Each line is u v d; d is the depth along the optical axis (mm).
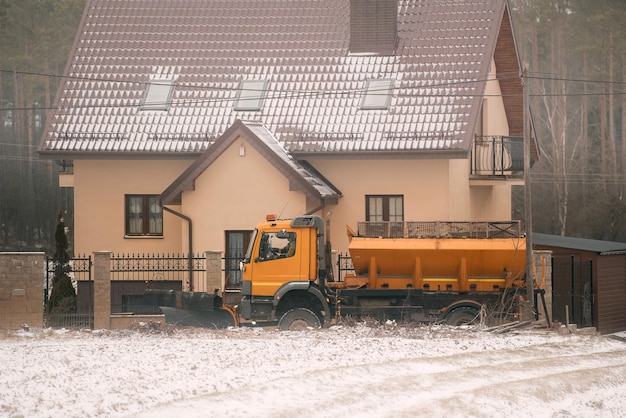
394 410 28969
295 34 63938
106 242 61375
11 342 41750
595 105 124438
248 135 56688
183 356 36656
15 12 117875
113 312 60625
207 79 62688
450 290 47156
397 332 44281
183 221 58375
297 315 46062
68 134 60844
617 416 31016
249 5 65812
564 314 56469
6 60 117375
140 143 60125
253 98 61281
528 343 43844
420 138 57438
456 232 47188
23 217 122250
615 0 119375
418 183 58219
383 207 58781
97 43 64812
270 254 46719
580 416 30734
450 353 39719
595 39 118562
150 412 27359
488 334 44938
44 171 123562
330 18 64312
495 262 46938
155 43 64625
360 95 60281
